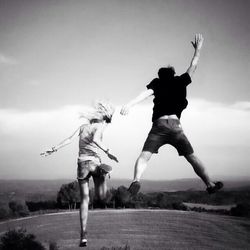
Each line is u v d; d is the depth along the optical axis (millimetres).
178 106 3070
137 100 3045
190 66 3361
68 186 71625
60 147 4422
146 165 2930
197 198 65438
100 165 3971
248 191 60844
